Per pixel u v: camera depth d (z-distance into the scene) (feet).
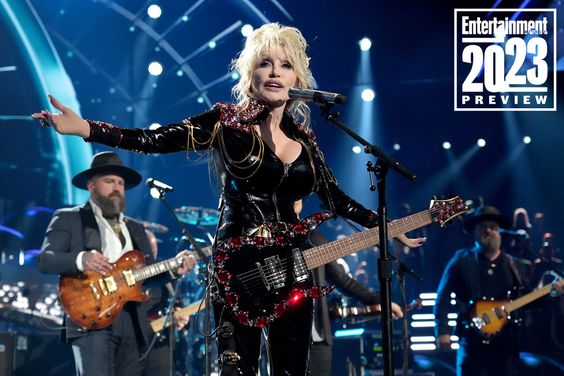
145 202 98.53
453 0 95.76
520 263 54.13
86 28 94.89
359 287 41.98
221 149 22.74
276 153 23.11
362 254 86.38
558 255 81.97
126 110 98.68
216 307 22.58
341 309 42.11
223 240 22.58
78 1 92.53
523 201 108.47
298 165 23.16
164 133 22.13
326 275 41.65
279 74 23.47
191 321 49.16
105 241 40.14
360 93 104.37
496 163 108.88
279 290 22.50
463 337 53.01
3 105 92.43
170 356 44.60
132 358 40.01
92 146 96.43
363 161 109.60
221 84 98.63
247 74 23.80
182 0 93.40
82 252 38.01
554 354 62.59
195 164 100.27
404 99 105.91
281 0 95.76
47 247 38.68
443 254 79.61
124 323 39.24
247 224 22.59
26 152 93.20
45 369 50.11
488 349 52.08
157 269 39.93
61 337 39.19
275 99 23.41
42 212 89.86
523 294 53.11
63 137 94.94
